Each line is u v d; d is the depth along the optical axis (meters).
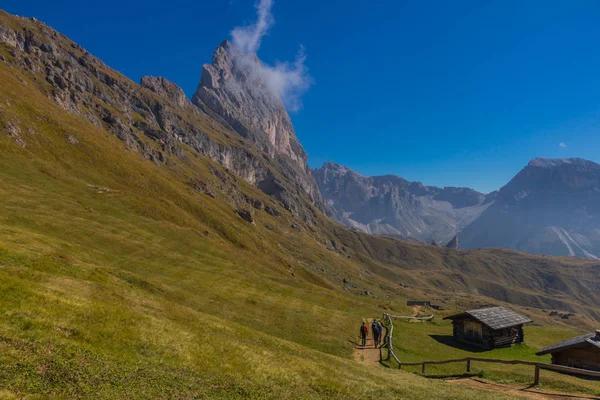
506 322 55.09
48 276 28.38
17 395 11.62
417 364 38.56
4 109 120.25
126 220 95.50
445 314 104.31
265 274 94.06
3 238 40.59
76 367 14.98
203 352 22.02
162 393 15.00
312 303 70.69
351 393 21.48
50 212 73.44
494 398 23.89
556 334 72.00
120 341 19.55
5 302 18.91
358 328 56.81
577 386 28.56
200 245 99.25
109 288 30.98
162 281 55.75
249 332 32.28
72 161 125.31
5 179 86.38
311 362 27.41
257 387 18.91
